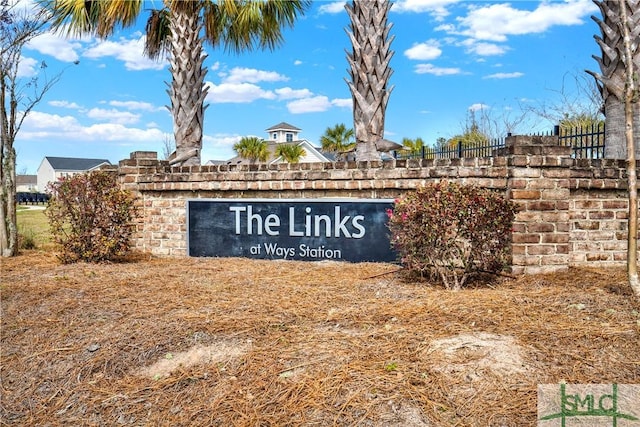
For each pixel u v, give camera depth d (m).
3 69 7.51
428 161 5.75
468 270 4.70
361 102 6.50
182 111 8.62
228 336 3.50
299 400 2.63
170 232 7.17
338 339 3.33
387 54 6.57
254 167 6.64
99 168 7.80
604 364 2.79
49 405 2.94
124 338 3.62
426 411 2.44
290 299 4.38
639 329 3.25
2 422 2.81
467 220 4.52
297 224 6.41
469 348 3.02
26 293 4.93
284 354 3.14
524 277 5.01
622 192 5.64
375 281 5.00
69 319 4.13
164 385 2.95
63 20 8.50
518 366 2.78
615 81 5.86
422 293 4.39
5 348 3.68
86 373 3.22
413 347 3.11
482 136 15.42
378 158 6.59
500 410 2.41
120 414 2.75
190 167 7.00
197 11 8.72
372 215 6.04
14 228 7.62
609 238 5.60
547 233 5.20
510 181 5.19
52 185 6.71
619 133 5.89
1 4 7.47
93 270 6.04
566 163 5.22
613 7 5.85
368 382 2.71
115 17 8.59
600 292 4.24
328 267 5.89
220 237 6.84
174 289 4.91
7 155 7.59
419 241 4.66
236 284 5.05
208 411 2.66
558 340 3.11
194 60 8.67
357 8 6.53
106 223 6.68
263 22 9.85
